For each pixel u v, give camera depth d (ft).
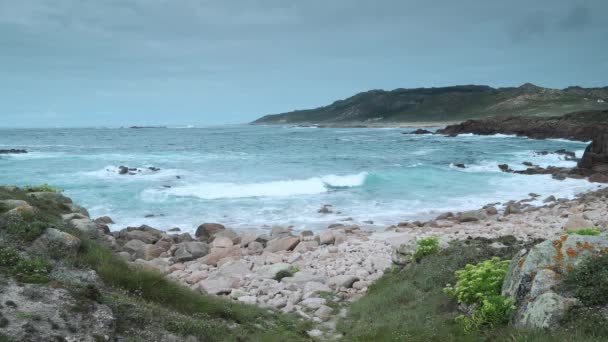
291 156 184.03
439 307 28.09
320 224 79.61
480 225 71.82
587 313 19.38
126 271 31.37
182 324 25.91
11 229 30.78
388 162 161.58
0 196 43.19
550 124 305.73
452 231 67.10
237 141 298.56
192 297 31.50
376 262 49.19
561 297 20.35
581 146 231.09
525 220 73.77
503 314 22.91
